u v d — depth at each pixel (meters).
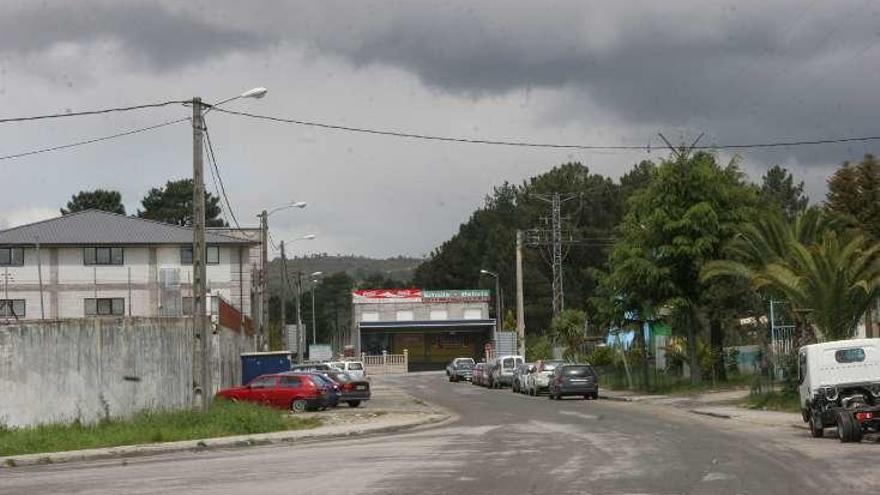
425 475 15.86
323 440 25.94
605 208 103.62
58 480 17.38
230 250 70.88
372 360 101.56
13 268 66.44
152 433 25.64
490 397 48.59
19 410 27.48
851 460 16.64
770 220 34.81
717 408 32.44
